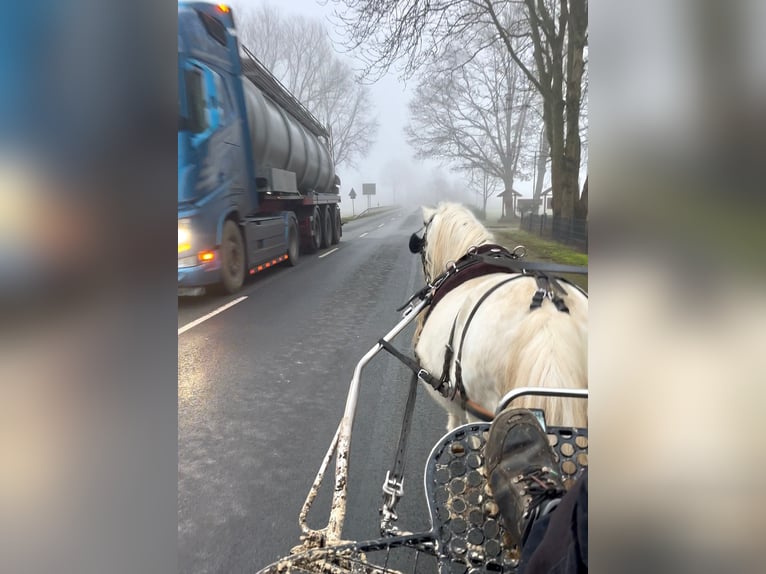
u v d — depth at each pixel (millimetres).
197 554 2645
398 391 4777
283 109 12883
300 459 3586
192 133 7781
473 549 1763
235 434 3951
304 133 14578
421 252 4078
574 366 2107
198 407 4453
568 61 16312
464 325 2586
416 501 3115
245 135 9352
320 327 7043
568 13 15922
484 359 2367
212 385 4961
